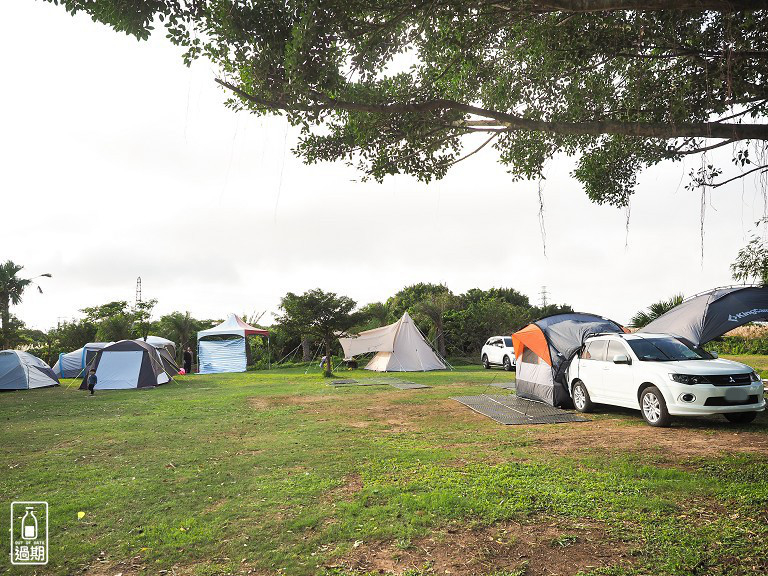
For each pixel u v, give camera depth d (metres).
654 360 9.84
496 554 4.02
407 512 4.94
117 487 6.22
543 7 5.71
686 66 6.44
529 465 6.64
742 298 11.84
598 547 4.07
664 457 6.88
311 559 4.05
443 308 34.59
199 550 4.32
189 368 31.92
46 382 22.09
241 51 5.75
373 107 6.02
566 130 6.14
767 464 6.23
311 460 7.27
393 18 5.60
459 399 13.62
